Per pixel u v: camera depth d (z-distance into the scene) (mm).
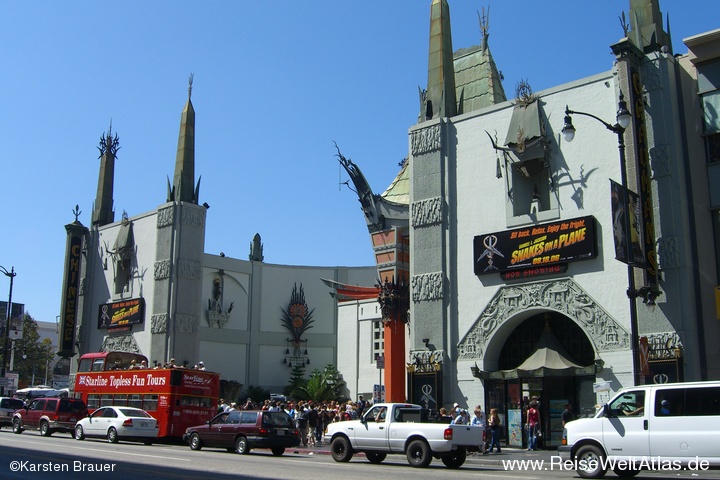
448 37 39312
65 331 58719
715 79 29094
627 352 28844
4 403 43688
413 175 37531
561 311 31141
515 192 33656
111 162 63062
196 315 52344
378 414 24953
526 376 31594
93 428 34375
